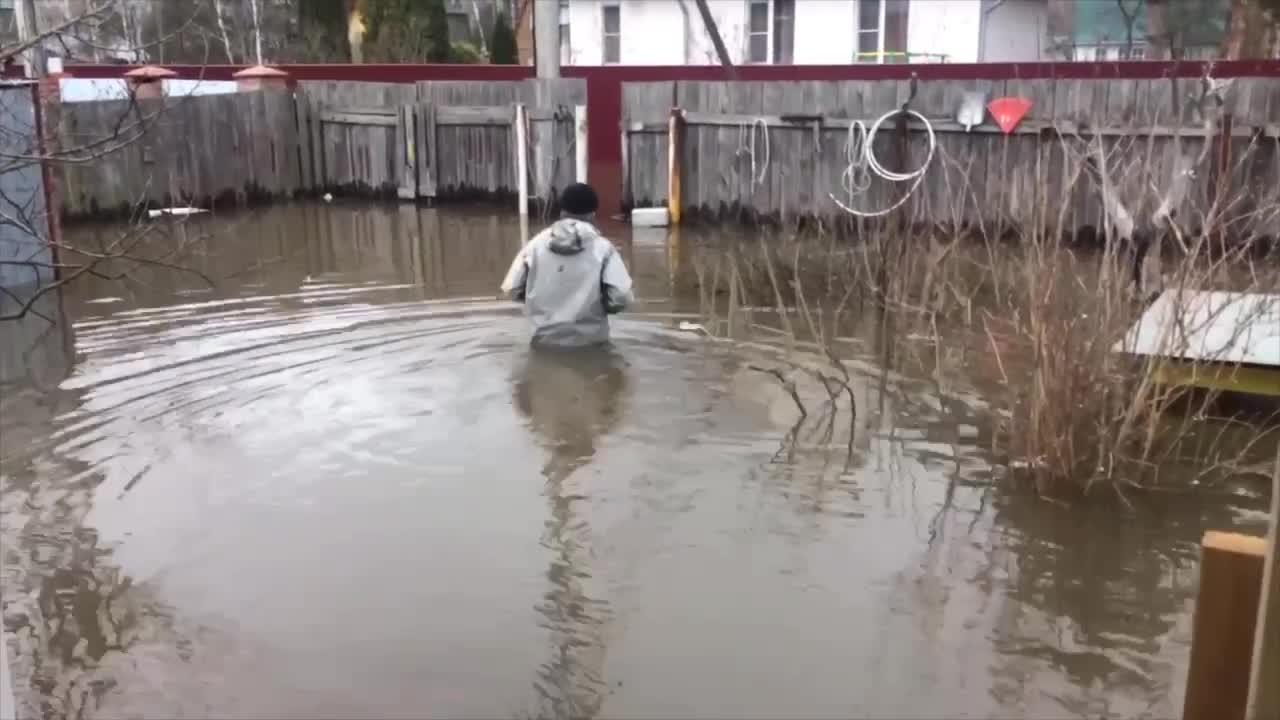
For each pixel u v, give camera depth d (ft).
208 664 12.20
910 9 67.41
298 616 13.19
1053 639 12.82
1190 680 5.52
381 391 21.03
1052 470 16.92
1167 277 21.81
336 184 48.88
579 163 43.14
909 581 14.12
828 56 69.92
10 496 16.38
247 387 21.24
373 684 11.82
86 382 21.49
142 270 32.30
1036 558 14.73
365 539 15.12
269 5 82.12
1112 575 14.30
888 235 29.32
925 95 37.47
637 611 13.35
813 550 14.90
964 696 11.69
